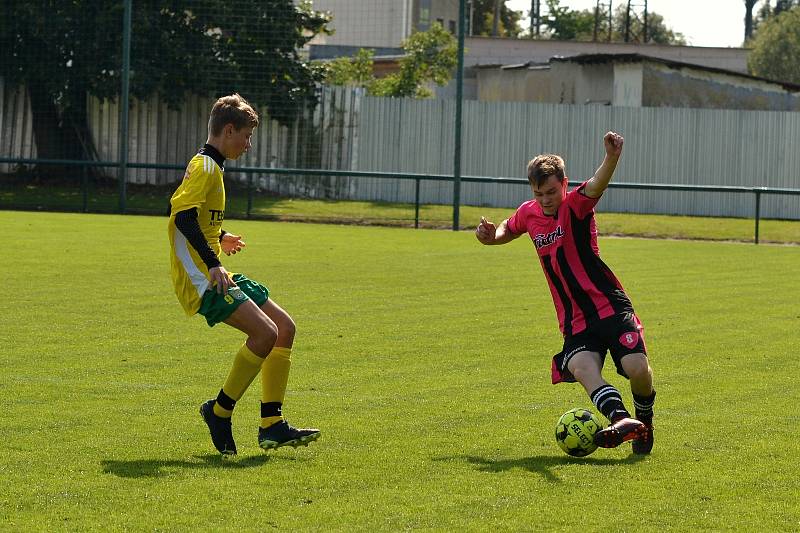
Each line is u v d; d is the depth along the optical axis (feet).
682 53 274.57
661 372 53.67
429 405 45.01
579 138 173.78
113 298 72.54
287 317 37.99
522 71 226.38
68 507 30.40
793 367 55.16
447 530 28.86
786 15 383.65
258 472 34.55
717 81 197.98
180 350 55.67
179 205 36.50
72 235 113.80
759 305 78.28
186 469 34.71
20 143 157.58
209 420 36.81
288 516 29.89
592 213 37.55
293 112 157.69
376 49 266.36
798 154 172.35
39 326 61.62
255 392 47.57
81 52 153.69
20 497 31.22
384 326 65.10
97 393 45.73
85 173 143.64
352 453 37.19
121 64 152.66
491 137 173.47
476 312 71.20
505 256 107.65
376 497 31.89
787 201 172.65
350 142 164.96
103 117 159.12
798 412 45.01
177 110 157.48
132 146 159.43
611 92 199.52
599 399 35.68
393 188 169.27
